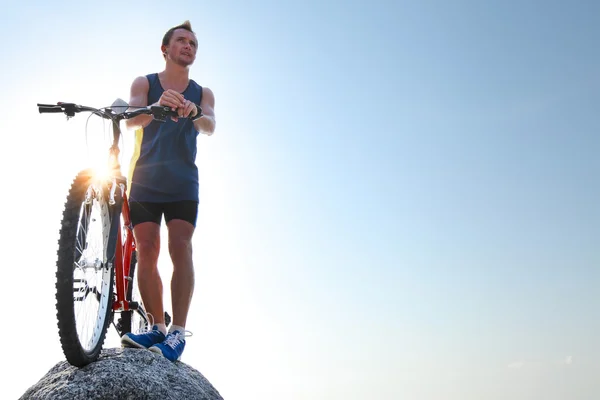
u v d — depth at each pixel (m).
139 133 4.85
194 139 4.92
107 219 3.94
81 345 3.54
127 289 4.46
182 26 5.07
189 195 4.79
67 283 3.34
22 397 3.72
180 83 4.99
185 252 4.68
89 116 4.12
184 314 4.55
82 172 3.65
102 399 3.60
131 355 3.93
